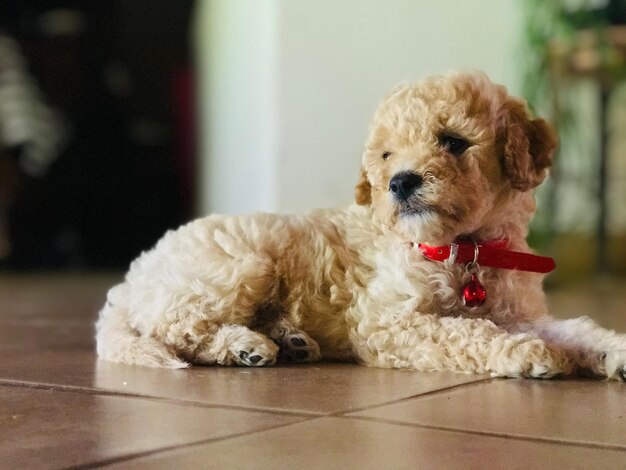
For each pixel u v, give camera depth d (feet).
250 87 4.28
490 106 1.97
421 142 1.92
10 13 6.57
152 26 6.65
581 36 4.52
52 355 2.23
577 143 4.79
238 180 4.63
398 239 2.06
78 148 6.63
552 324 1.95
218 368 1.98
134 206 6.66
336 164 3.88
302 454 1.22
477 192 1.91
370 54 3.89
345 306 2.09
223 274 2.06
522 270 2.04
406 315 1.97
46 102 6.62
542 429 1.36
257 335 2.03
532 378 1.79
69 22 6.61
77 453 1.25
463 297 2.01
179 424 1.40
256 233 2.12
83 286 5.02
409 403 1.55
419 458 1.20
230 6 4.82
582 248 5.06
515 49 4.28
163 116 6.68
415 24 3.96
